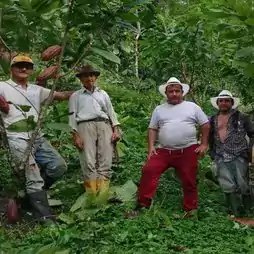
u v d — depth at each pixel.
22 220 5.93
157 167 6.51
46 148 6.34
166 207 6.78
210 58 8.41
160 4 5.67
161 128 6.59
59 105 7.71
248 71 5.74
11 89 6.09
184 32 8.26
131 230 5.49
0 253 4.59
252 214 6.68
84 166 6.72
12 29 5.29
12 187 5.96
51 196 6.57
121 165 8.24
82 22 5.37
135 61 11.42
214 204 7.00
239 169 6.62
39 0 5.10
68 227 4.72
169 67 8.95
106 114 6.84
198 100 9.58
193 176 6.53
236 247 5.29
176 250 5.14
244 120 6.73
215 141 6.79
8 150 5.96
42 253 3.96
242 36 5.71
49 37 5.68
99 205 4.05
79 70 6.67
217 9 5.53
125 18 5.38
